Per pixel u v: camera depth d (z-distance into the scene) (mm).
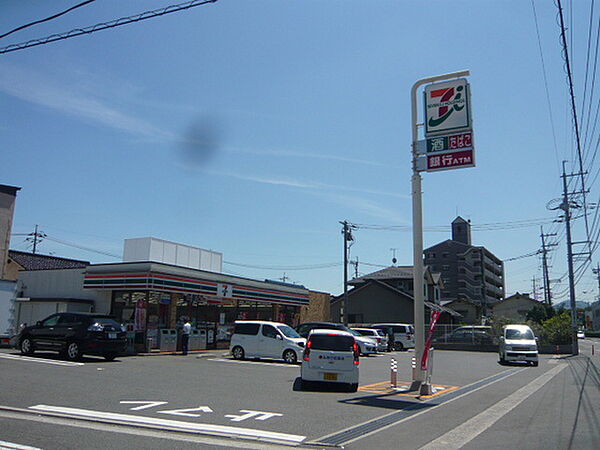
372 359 27047
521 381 18062
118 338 18766
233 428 8555
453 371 21766
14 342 20938
